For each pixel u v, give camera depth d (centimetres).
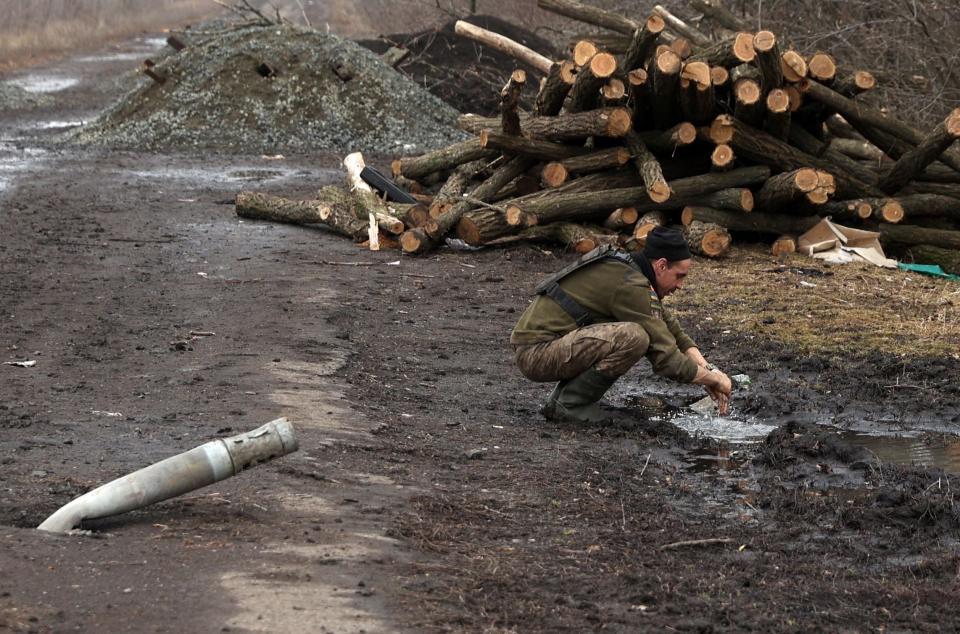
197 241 2528
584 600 797
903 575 911
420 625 707
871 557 951
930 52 3519
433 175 3102
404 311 1931
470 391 1487
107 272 2152
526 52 3234
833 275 2227
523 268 2322
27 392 1320
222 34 5259
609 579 845
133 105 4903
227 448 904
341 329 1750
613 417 1377
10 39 9212
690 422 1401
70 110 6050
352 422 1244
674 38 2822
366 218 2584
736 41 2330
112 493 870
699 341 1758
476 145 2805
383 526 909
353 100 4812
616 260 1306
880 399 1493
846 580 890
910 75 3444
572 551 911
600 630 739
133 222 2766
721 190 2433
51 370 1431
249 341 1620
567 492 1080
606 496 1080
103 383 1370
